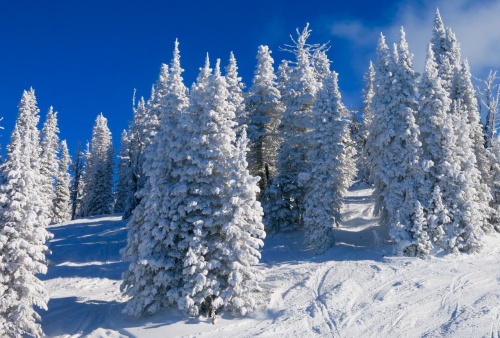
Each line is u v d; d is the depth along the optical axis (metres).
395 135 28.98
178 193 20.55
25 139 18.56
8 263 17.44
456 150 28.34
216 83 21.59
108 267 29.72
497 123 37.81
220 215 19.91
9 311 17.30
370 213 37.66
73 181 70.19
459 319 17.02
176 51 24.28
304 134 33.69
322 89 31.95
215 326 18.56
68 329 19.09
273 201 33.94
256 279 20.02
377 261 25.83
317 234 29.00
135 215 21.59
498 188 33.59
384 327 17.28
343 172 30.89
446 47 44.25
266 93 39.12
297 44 37.47
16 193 17.70
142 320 19.50
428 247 25.94
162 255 19.92
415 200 27.03
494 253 26.64
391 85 29.91
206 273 19.00
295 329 17.92
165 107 22.88
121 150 64.69
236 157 20.48
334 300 20.44
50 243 37.50
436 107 28.98
